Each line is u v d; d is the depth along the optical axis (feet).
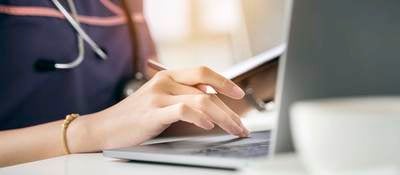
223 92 2.23
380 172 0.99
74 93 3.46
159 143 2.07
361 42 1.41
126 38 3.84
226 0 5.80
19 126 3.23
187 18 5.82
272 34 5.49
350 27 1.41
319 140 1.01
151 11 5.70
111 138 2.21
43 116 3.32
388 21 1.42
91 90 3.54
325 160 1.01
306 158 1.06
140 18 4.02
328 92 1.39
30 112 3.28
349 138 0.99
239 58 5.72
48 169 1.87
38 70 3.32
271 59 2.88
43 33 3.36
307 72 1.39
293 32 1.38
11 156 2.37
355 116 0.99
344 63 1.40
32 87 3.29
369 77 1.40
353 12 1.42
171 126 2.27
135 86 3.48
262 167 1.22
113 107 2.35
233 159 1.55
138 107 2.22
